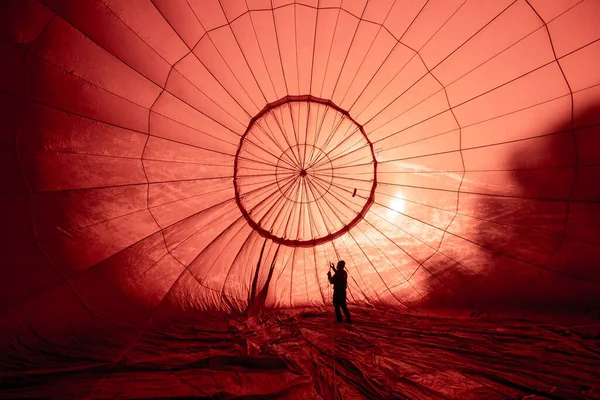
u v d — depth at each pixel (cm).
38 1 421
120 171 531
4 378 315
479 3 498
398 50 554
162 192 571
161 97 532
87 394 288
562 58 516
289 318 609
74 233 488
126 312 505
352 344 438
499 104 567
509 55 530
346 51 561
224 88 566
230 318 598
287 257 710
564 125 551
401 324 559
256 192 661
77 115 484
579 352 393
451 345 429
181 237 596
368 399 282
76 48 461
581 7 477
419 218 675
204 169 606
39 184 463
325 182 682
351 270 721
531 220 602
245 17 515
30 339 399
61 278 462
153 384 309
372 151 661
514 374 329
